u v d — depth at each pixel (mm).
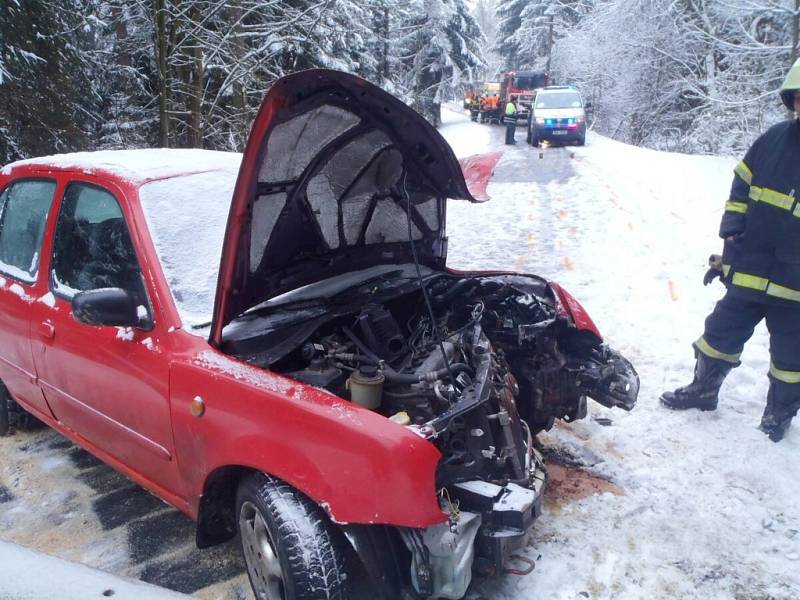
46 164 3797
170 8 11297
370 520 2207
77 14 13359
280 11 13445
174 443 2799
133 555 3129
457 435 2684
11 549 2225
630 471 3719
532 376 3555
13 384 3996
